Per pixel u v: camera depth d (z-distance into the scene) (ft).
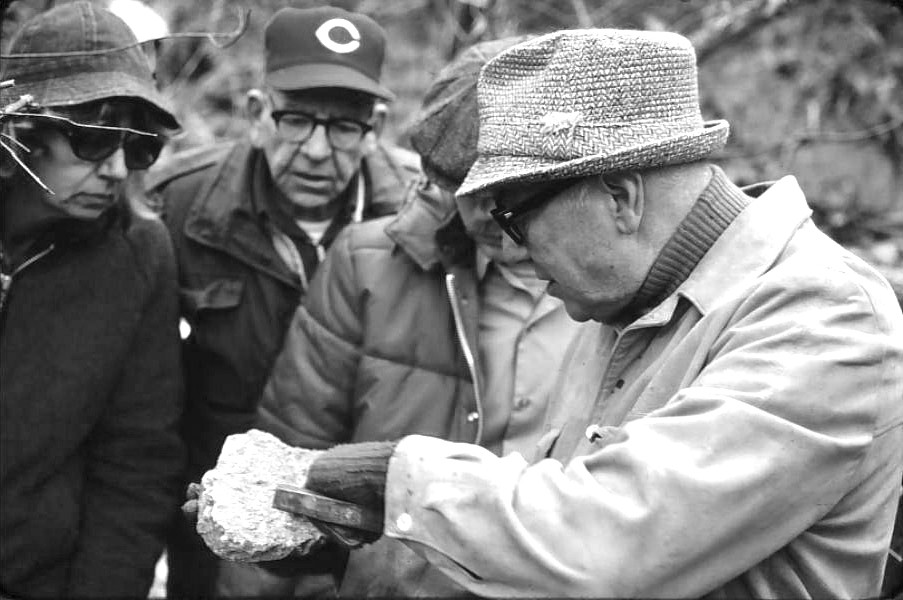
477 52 8.00
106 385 8.18
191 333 9.28
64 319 8.04
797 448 4.54
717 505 4.48
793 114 14.93
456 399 7.95
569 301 5.44
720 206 5.20
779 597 4.85
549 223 5.21
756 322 4.88
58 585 8.18
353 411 8.14
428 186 8.30
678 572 4.51
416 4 17.80
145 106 7.99
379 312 8.07
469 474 4.81
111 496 8.46
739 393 4.65
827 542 4.85
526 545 4.59
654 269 5.19
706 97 15.25
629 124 5.02
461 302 7.97
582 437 5.76
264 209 9.30
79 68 7.73
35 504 7.93
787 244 5.15
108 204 7.97
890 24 14.89
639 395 5.28
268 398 8.36
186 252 9.32
